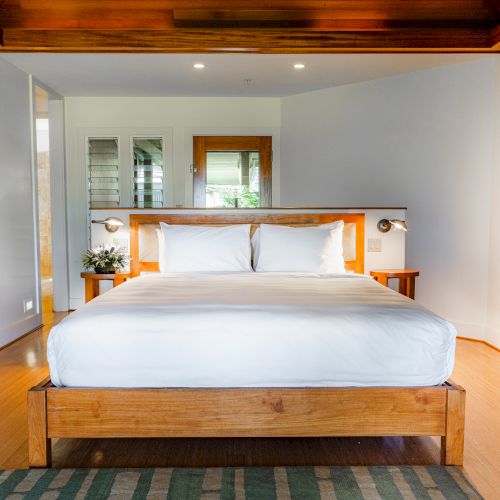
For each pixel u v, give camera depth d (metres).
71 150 5.50
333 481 1.85
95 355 1.97
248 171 5.55
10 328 3.92
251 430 1.95
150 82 4.82
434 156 4.42
